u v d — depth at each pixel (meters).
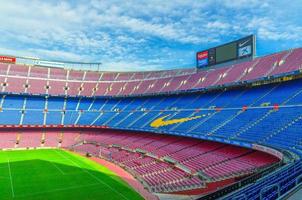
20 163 55.00
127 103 87.19
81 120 84.44
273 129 38.38
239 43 64.69
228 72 64.50
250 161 37.56
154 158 54.44
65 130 85.38
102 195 36.03
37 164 54.31
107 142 74.06
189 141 56.84
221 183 34.25
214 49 71.19
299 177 15.02
